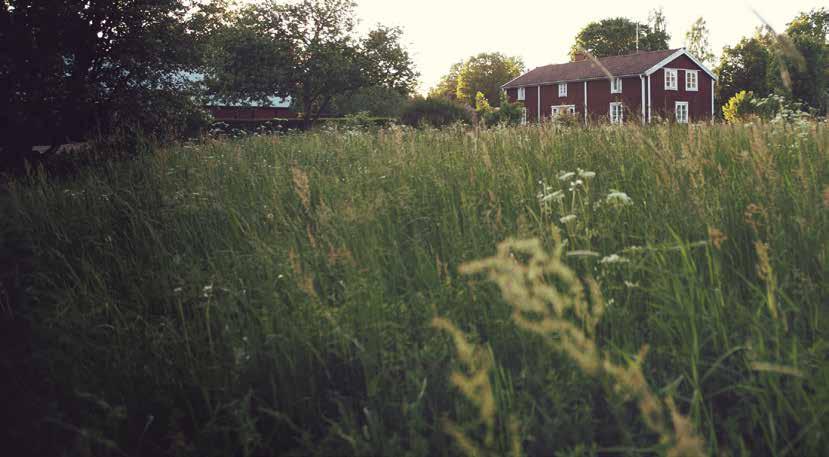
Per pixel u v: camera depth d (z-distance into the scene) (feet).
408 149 20.71
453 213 14.12
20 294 13.25
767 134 16.67
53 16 46.34
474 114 26.58
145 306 12.67
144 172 24.71
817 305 8.37
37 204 21.83
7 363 10.39
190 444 8.11
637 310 9.83
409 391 8.38
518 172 15.34
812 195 10.81
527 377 8.14
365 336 9.36
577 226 11.59
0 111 45.55
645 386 5.11
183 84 55.47
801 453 6.62
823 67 177.17
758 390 7.18
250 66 135.54
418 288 11.30
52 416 8.88
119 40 50.60
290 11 136.87
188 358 10.07
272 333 9.93
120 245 17.47
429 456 7.45
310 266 11.75
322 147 29.84
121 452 8.30
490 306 9.88
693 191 11.56
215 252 13.98
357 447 7.34
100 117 50.01
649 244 10.30
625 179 15.10
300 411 8.71
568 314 9.14
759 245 7.97
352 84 140.15
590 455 6.65
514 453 6.39
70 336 10.96
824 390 6.70
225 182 21.86
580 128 23.68
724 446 6.86
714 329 8.50
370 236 12.41
